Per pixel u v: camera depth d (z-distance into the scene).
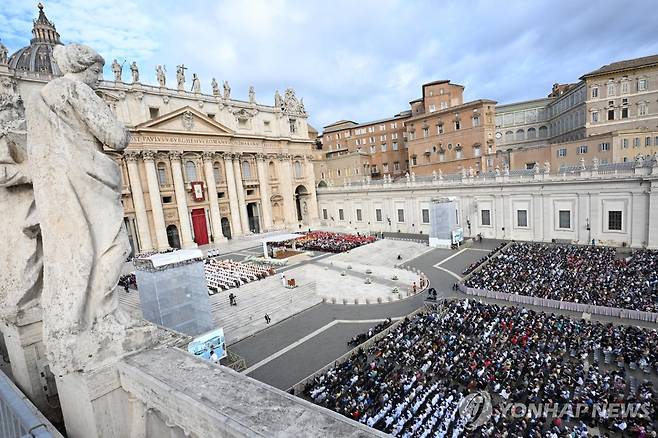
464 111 70.19
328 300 33.66
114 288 6.12
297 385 19.84
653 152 53.41
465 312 26.94
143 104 53.09
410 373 20.11
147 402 5.54
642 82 61.19
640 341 20.64
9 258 7.45
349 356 22.77
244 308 31.78
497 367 19.55
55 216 5.54
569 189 45.12
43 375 7.77
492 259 40.50
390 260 45.84
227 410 4.59
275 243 56.34
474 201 54.47
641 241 40.44
